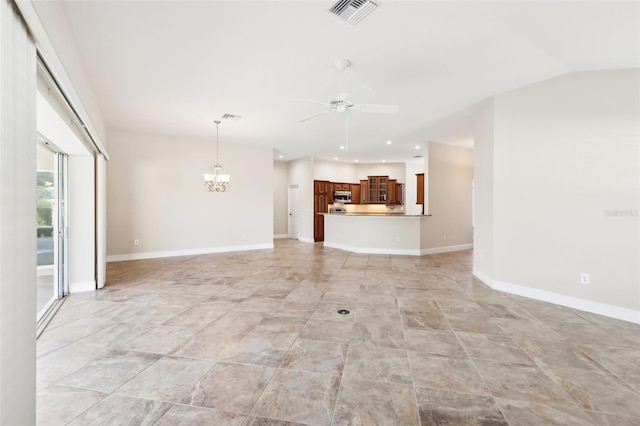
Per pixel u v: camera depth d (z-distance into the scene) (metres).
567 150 3.53
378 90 3.96
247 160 7.74
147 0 2.20
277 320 3.13
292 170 10.28
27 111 1.40
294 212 10.40
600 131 3.32
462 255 7.12
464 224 8.07
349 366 2.25
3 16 1.17
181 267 5.66
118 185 6.13
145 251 6.46
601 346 2.58
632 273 3.15
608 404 1.83
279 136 6.65
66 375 2.12
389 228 7.34
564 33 2.60
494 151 4.19
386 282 4.66
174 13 2.36
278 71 3.39
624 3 2.16
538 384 2.03
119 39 2.73
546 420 1.69
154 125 5.73
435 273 5.27
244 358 2.36
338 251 7.68
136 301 3.72
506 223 4.11
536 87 3.75
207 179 6.23
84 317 3.19
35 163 1.48
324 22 2.48
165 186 6.65
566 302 3.57
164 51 2.95
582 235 3.45
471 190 8.17
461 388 1.98
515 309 3.47
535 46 2.84
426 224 7.23
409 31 2.60
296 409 1.78
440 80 3.65
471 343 2.62
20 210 1.33
